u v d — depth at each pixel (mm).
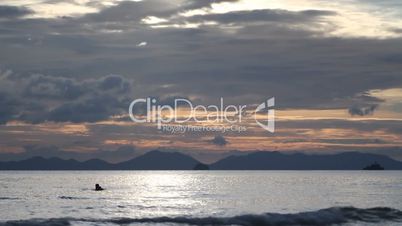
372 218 58781
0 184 159125
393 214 60594
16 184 159875
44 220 54031
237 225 54188
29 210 72875
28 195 104625
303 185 154875
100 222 54938
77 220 55469
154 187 144500
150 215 65750
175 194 110625
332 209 61312
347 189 130875
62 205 81188
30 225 51781
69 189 129125
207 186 150500
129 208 76312
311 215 57812
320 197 100750
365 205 84625
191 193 114312
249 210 74000
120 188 137625
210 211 72000
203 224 54594
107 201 89938
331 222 56562
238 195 106688
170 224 54312
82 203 85312
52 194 108500
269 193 113562
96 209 74500
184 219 55812
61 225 52469
